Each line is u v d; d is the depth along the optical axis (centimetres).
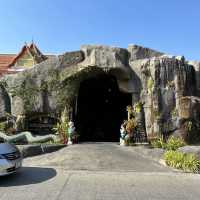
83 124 2584
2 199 812
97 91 2555
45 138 1900
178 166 1302
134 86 2108
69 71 2084
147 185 1002
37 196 840
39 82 2077
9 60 3850
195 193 916
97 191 906
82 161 1366
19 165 1035
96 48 2089
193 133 2070
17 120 2045
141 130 2052
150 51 2212
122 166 1320
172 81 2091
